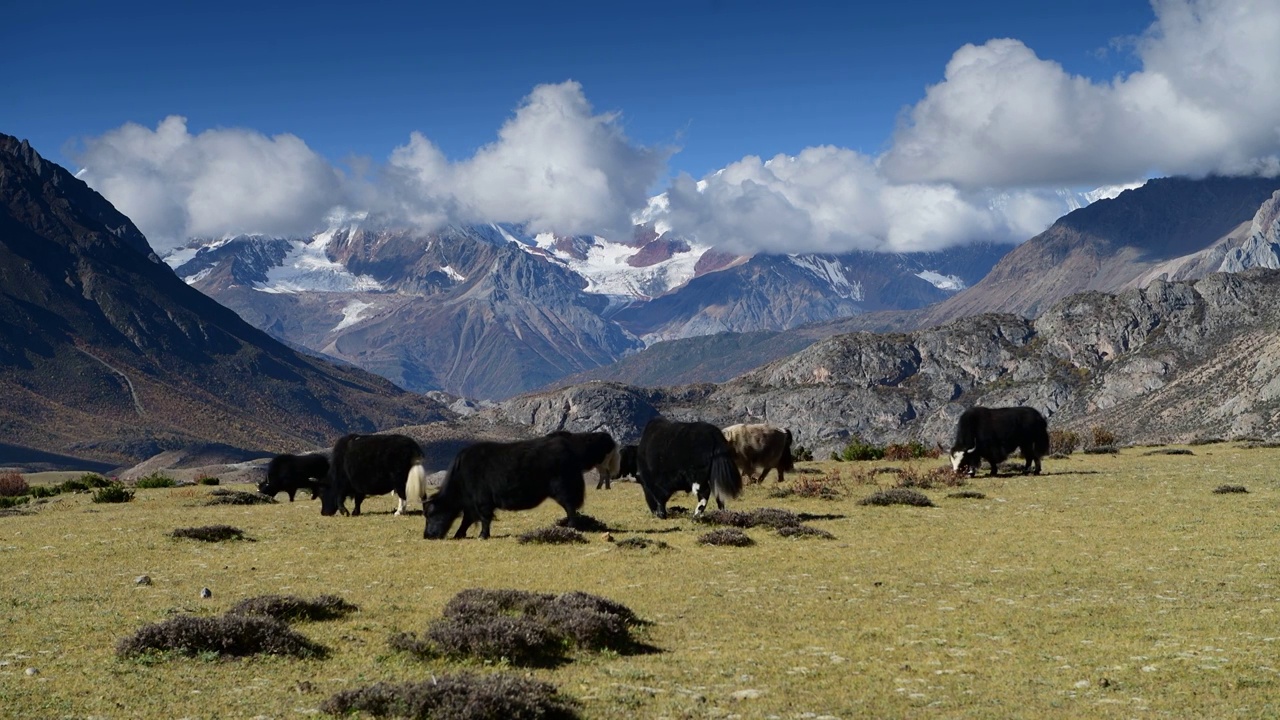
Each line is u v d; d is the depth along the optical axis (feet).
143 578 54.49
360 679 35.47
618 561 60.08
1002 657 39.04
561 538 67.51
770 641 41.96
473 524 78.95
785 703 33.32
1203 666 36.73
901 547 64.54
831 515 79.97
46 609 46.88
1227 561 57.11
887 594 50.93
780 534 69.21
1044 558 59.98
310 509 96.78
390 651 39.40
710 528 73.15
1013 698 33.78
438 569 58.85
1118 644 40.37
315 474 109.70
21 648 39.11
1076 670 36.99
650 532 72.43
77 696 32.73
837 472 115.65
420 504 95.50
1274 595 48.21
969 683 35.63
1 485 156.35
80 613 45.88
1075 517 76.18
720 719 31.68
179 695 33.06
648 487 81.10
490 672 36.32
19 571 58.54
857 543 66.18
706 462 75.87
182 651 37.88
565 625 40.96
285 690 33.88
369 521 83.56
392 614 46.55
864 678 36.19
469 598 45.91
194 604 48.16
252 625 39.40
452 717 29.68
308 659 38.22
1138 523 72.13
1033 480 104.47
